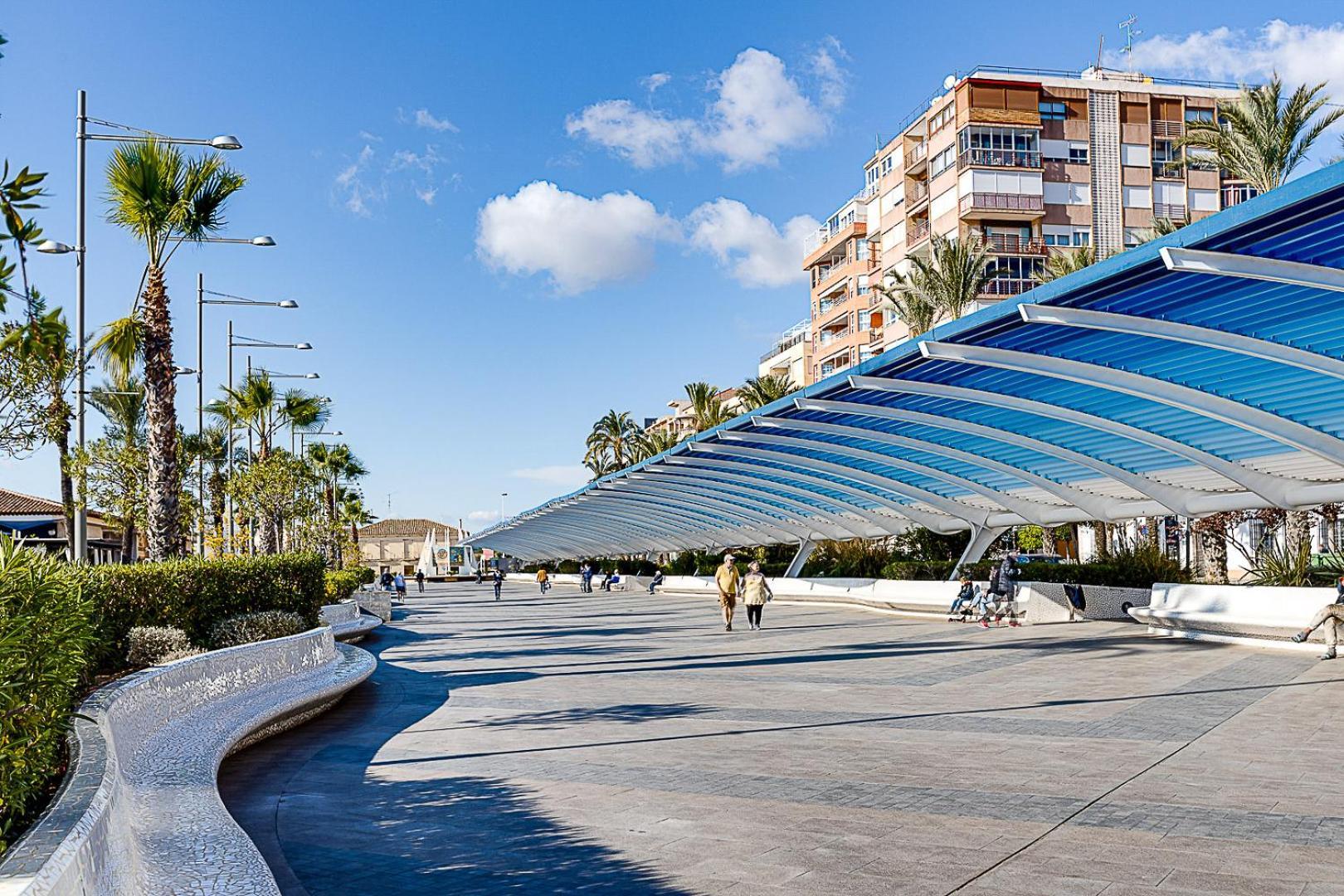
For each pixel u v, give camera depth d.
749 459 33.69
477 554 143.38
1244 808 6.87
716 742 10.06
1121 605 25.39
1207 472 22.34
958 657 17.69
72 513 18.19
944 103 54.94
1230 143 31.95
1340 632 16.20
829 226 71.88
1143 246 11.97
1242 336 13.83
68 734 5.57
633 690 14.41
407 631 30.70
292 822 7.30
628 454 97.62
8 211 4.41
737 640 23.05
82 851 3.24
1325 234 11.35
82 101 18.00
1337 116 31.17
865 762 8.87
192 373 27.73
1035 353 17.34
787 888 5.46
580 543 75.44
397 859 6.26
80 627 4.89
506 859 6.20
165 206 18.33
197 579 13.62
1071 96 54.19
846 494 35.34
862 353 65.00
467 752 9.97
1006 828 6.54
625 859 6.09
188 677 9.51
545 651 21.59
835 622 28.08
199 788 7.02
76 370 16.78
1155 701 11.84
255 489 33.22
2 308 4.44
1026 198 52.34
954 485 29.91
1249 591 18.17
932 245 42.53
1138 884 5.34
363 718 12.55
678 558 67.75
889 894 5.31
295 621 14.87
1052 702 12.07
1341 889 5.20
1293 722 10.17
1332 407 17.75
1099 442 22.53
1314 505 20.03
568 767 8.98
